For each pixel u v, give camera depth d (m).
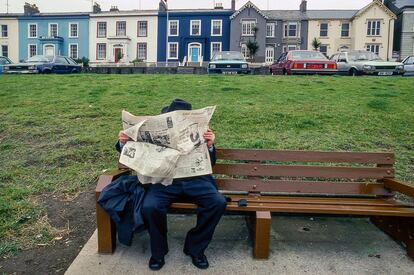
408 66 21.52
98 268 3.44
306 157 4.21
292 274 3.39
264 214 3.60
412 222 3.63
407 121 7.95
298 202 3.92
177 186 3.52
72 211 4.58
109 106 9.14
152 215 3.37
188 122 3.62
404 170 5.75
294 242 3.94
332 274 3.40
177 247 3.81
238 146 6.36
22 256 3.69
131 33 53.50
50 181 5.33
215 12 52.25
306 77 15.33
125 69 27.61
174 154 3.43
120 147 3.68
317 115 8.19
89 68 28.08
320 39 52.50
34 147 6.61
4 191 5.02
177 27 53.03
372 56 21.41
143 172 3.38
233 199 3.99
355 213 3.65
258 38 51.91
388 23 50.31
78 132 7.25
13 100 10.11
